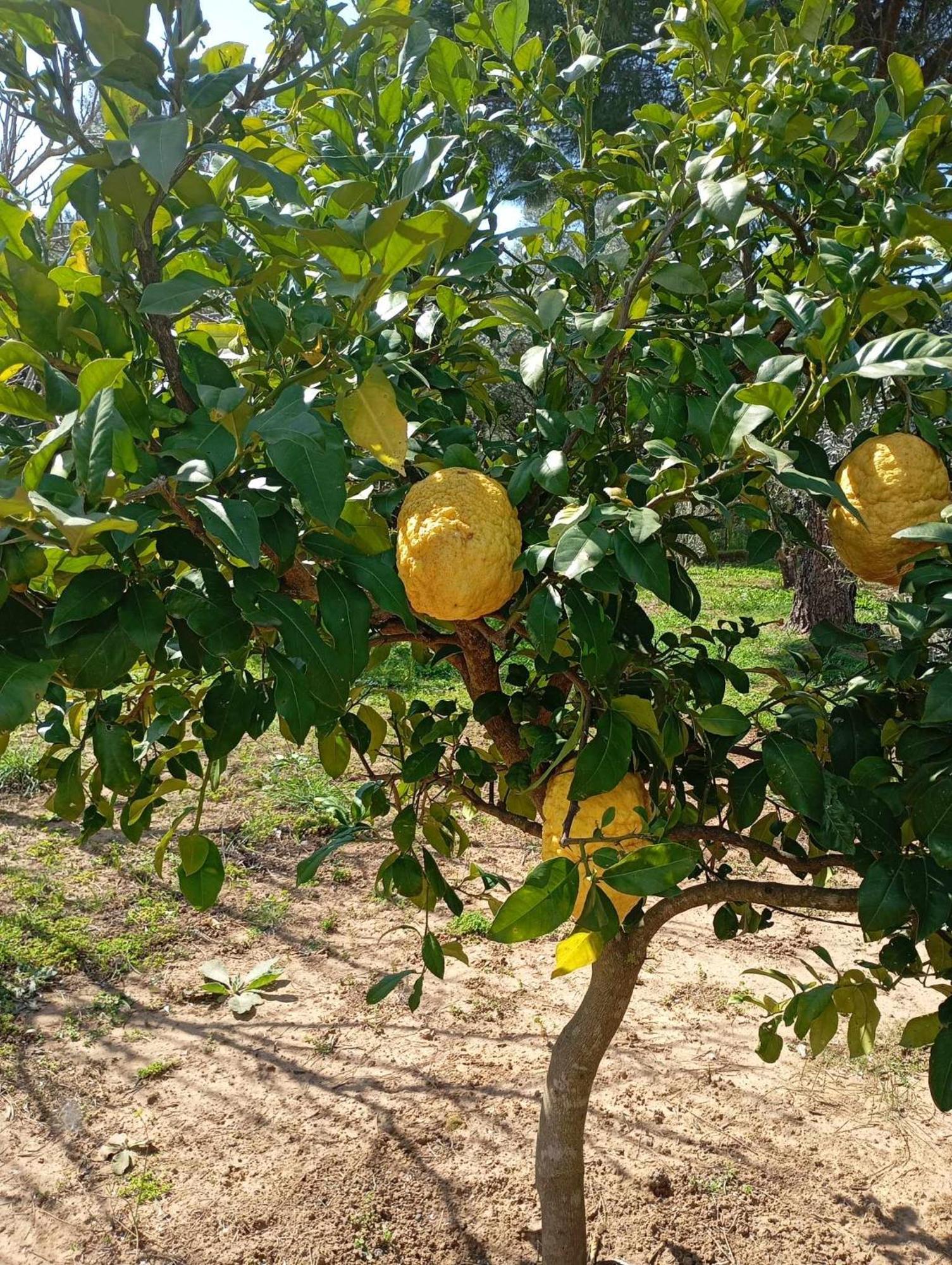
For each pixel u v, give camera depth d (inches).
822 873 101.4
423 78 81.2
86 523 35.8
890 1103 132.5
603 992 89.4
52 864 193.6
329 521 43.9
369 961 166.9
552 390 66.6
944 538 47.4
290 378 52.4
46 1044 143.8
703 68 74.6
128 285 53.9
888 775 63.1
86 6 42.9
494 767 86.9
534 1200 114.8
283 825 214.2
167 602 50.5
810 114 66.0
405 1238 110.1
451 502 50.3
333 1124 128.0
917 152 59.1
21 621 49.5
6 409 46.0
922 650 56.7
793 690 78.7
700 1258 107.3
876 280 55.1
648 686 68.6
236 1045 144.6
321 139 74.2
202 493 47.4
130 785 65.2
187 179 50.1
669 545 67.4
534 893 51.8
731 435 51.8
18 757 236.7
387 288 49.9
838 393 59.6
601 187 78.3
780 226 77.0
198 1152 123.3
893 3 243.8
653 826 60.7
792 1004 85.9
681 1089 135.1
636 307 64.1
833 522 55.7
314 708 53.4
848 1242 109.6
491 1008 153.6
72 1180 118.8
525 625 62.6
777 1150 123.7
